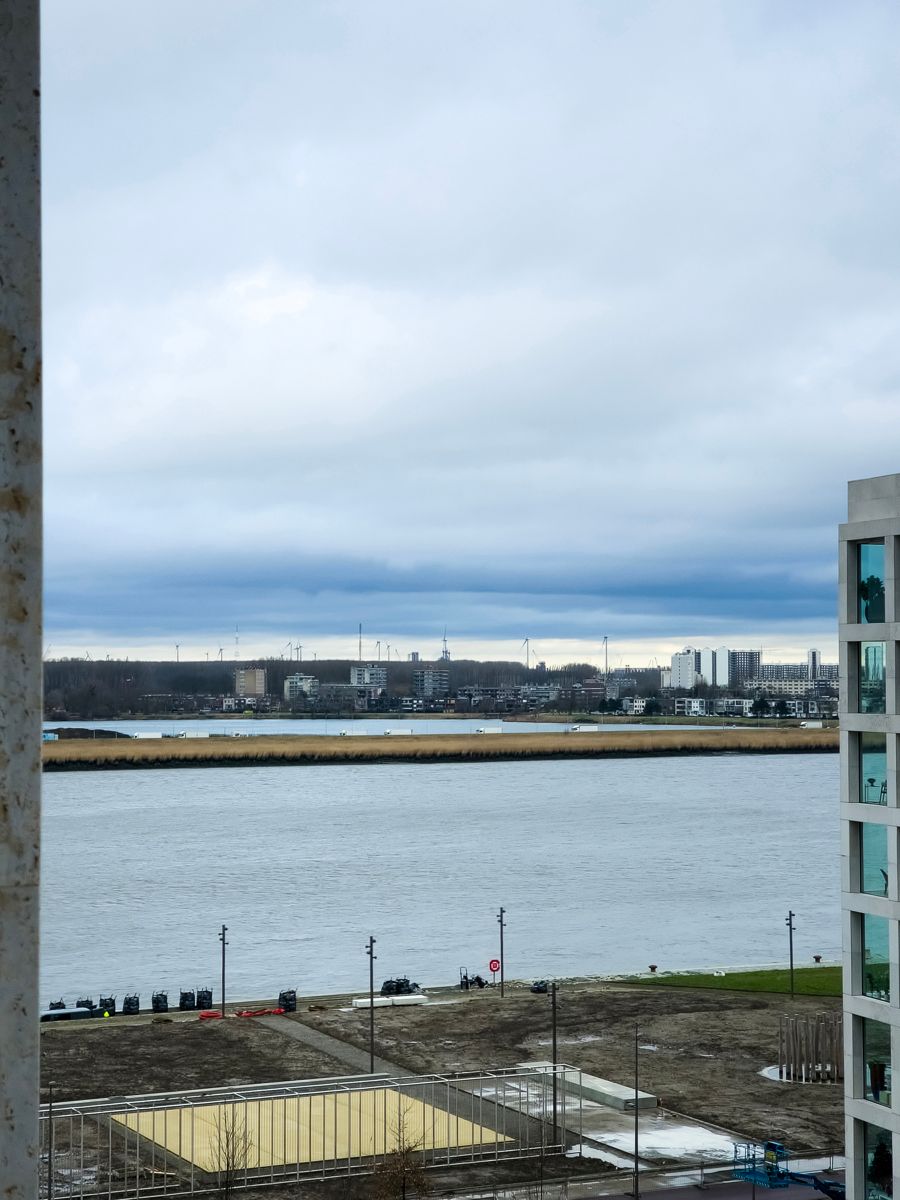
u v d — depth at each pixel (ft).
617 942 634.43
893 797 207.10
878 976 211.00
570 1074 363.15
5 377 21.99
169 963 590.14
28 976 21.54
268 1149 289.33
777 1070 380.37
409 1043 413.80
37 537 22.06
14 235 22.18
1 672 21.62
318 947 625.82
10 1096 21.35
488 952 611.47
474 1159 293.84
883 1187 208.64
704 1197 272.51
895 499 210.18
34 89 22.43
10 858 21.47
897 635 207.82
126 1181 264.72
